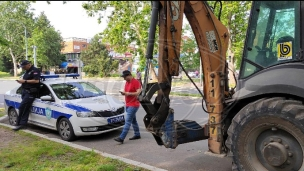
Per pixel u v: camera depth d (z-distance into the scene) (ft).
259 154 11.44
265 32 10.78
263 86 11.21
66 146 17.78
